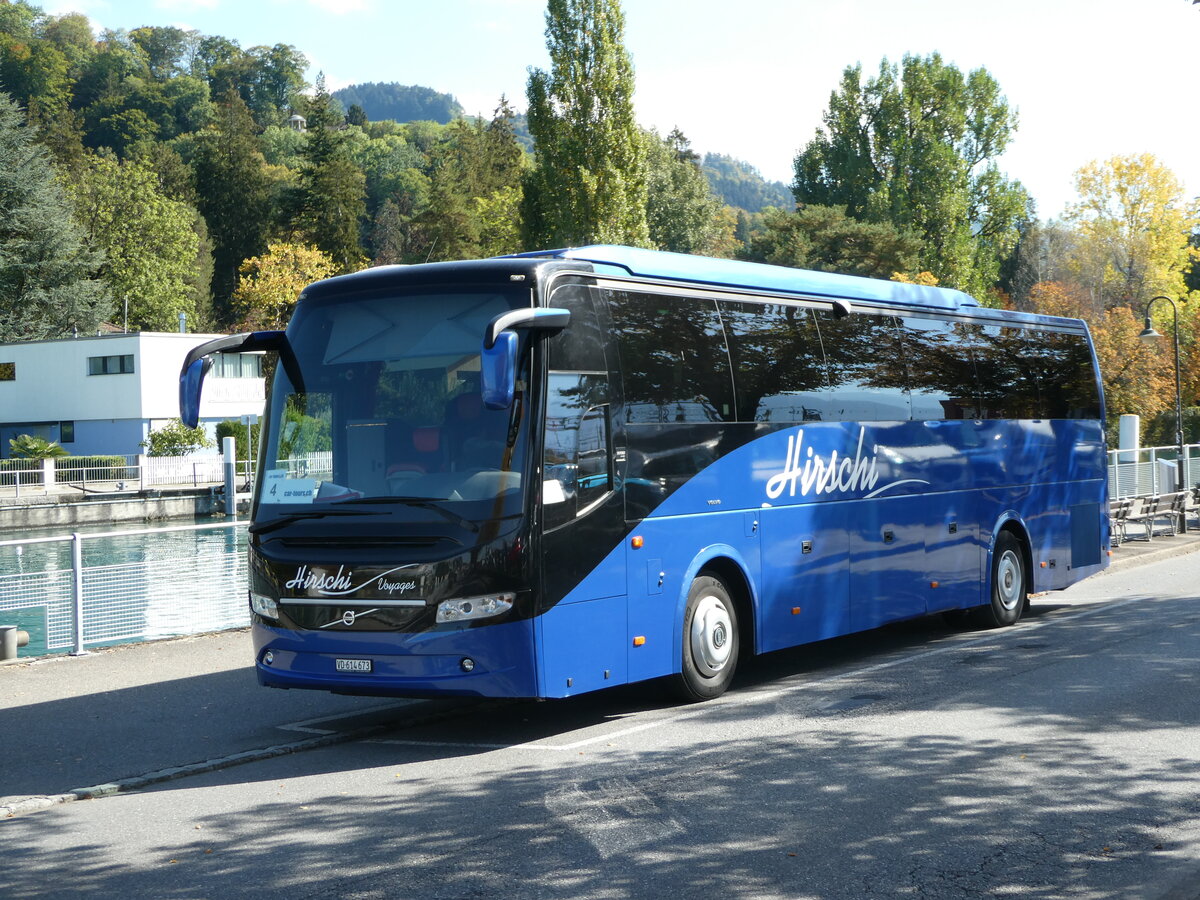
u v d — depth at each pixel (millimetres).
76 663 12672
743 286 10977
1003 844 6293
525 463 8594
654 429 9758
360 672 8586
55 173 85812
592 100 54344
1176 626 13953
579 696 10984
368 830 6859
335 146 105625
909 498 12922
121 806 7633
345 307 9242
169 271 102312
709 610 10336
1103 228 71375
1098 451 16750
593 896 5645
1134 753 8133
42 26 193375
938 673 11492
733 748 8586
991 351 14625
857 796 7238
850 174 84750
